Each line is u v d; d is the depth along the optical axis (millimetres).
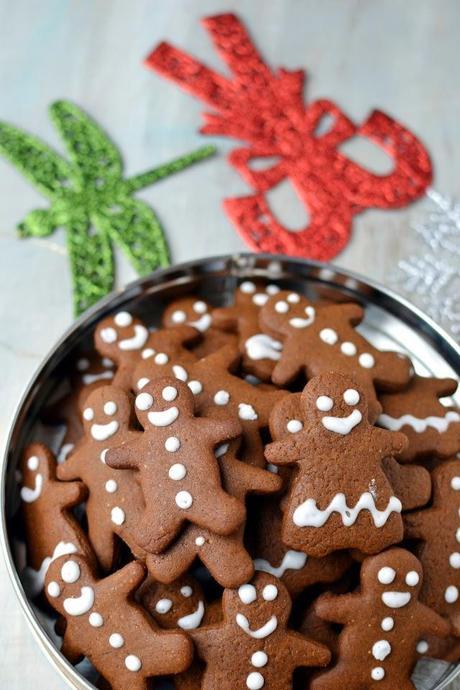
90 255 551
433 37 632
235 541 399
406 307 481
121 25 625
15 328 532
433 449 449
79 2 629
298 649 398
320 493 401
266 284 503
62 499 428
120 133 592
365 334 499
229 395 431
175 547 399
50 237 558
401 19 633
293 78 609
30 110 594
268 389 453
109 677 400
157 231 561
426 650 417
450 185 587
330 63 619
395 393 459
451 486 436
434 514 430
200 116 600
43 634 397
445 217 577
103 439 430
